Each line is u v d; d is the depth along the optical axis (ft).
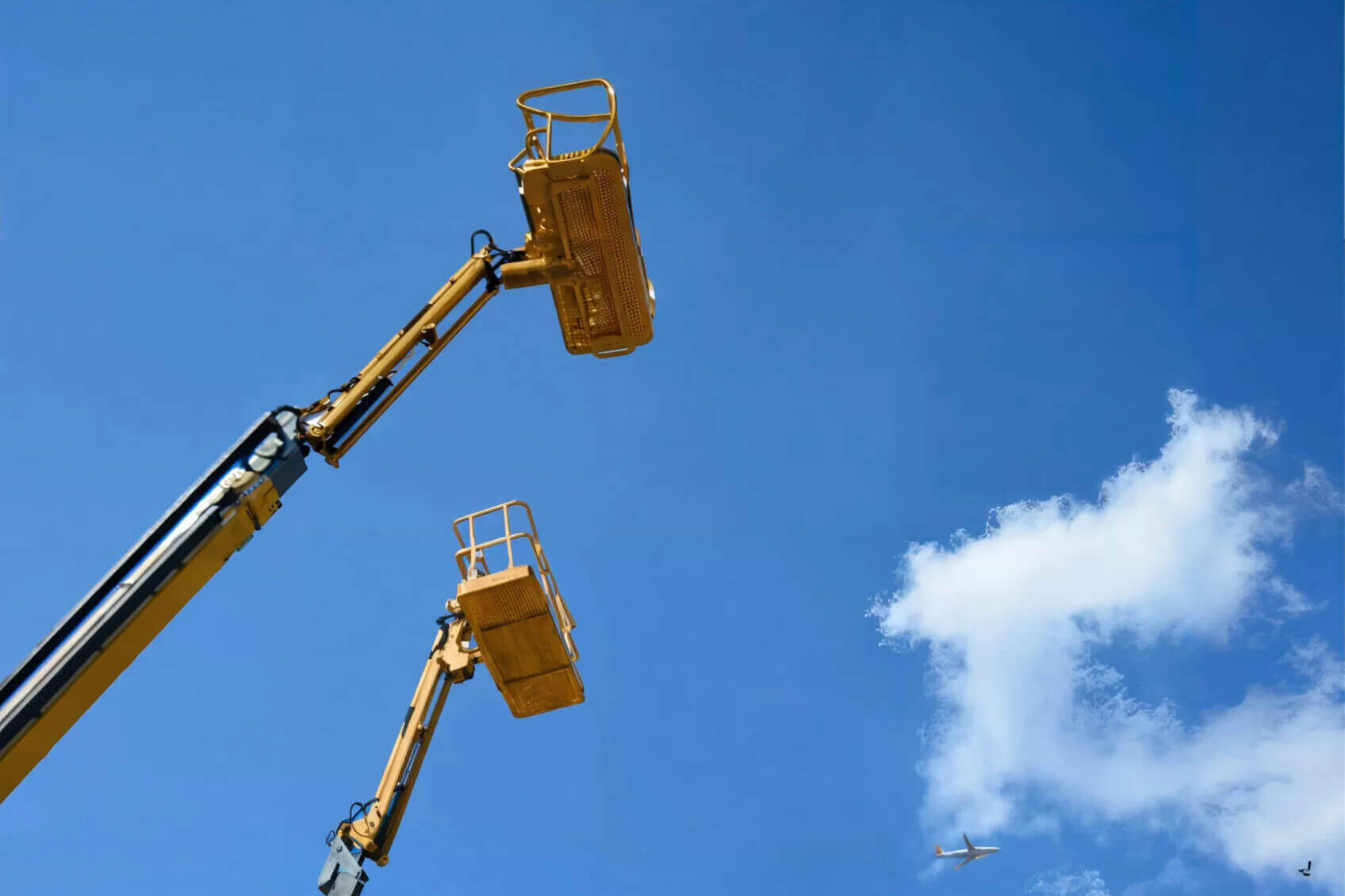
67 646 34.78
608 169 43.11
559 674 60.23
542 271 46.19
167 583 35.55
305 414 40.91
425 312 44.93
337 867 58.85
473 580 56.65
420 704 65.46
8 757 33.76
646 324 48.57
